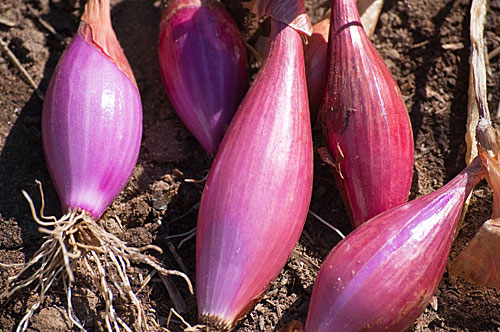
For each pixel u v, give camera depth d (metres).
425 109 0.59
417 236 0.52
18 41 0.61
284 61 0.54
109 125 0.54
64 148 0.54
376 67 0.54
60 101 0.55
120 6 0.62
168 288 0.55
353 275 0.51
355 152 0.54
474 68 0.58
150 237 0.56
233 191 0.52
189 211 0.57
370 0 0.59
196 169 0.58
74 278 0.55
